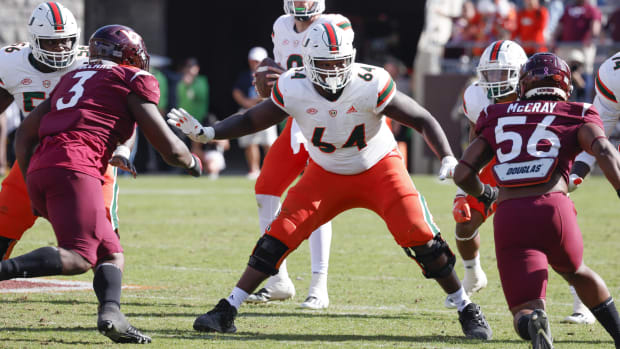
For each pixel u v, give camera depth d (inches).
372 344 633.0
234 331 668.7
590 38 2321.6
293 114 665.0
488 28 2391.7
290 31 855.1
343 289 881.5
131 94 625.3
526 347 630.5
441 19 2573.8
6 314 714.2
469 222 808.3
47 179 597.0
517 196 581.9
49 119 621.3
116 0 2864.2
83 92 622.2
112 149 623.5
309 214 674.8
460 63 2480.3
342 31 637.9
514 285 566.9
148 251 1098.7
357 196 687.1
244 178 2386.8
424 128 665.0
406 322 725.3
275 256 668.7
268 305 805.9
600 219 1480.1
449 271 673.6
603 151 569.6
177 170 2625.5
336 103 649.0
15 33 2400.3
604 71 802.2
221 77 3604.8
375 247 1167.0
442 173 647.1
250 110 676.1
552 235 569.0
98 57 646.5
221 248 1132.5
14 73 731.4
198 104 2315.5
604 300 589.3
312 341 639.8
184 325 690.2
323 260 801.6
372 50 2849.4
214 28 3570.4
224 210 1573.6
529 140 584.7
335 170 677.3
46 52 707.4
